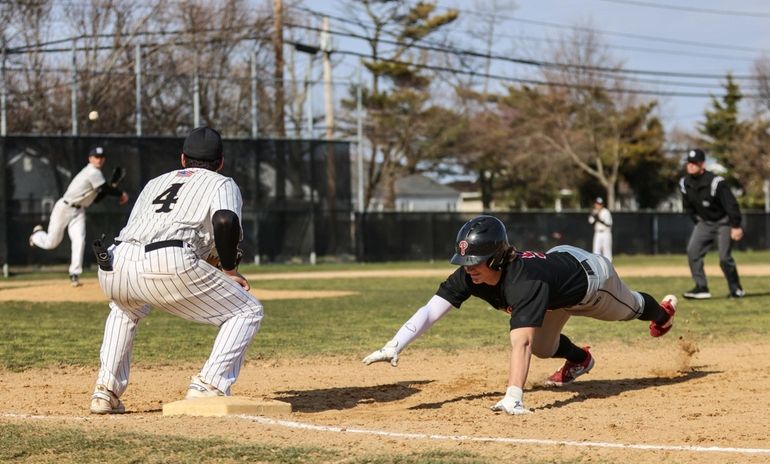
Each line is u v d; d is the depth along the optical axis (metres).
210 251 7.23
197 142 7.23
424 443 6.06
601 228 31.16
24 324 14.19
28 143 29.03
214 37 38.22
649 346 11.81
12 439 6.03
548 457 5.63
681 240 46.78
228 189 6.95
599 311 8.09
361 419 7.15
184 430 6.41
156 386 8.94
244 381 9.26
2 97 29.59
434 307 7.62
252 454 5.65
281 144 32.50
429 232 38.03
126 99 32.66
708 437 6.29
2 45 35.19
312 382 9.20
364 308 16.91
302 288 21.98
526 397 8.27
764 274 26.83
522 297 7.21
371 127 58.72
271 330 13.54
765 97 66.44
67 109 32.38
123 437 6.12
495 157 64.06
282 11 38.00
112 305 7.45
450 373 9.77
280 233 32.66
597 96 62.56
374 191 63.47
